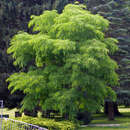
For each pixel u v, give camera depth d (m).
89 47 11.43
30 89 12.21
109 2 22.88
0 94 19.30
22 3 20.89
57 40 11.56
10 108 20.20
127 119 23.69
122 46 21.66
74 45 11.38
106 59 12.25
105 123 20.69
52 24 13.48
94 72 12.19
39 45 11.66
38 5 21.20
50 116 16.16
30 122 12.67
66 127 12.37
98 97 12.93
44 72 12.48
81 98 12.20
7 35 20.17
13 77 13.46
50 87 12.16
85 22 12.48
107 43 13.95
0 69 19.47
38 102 13.50
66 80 11.77
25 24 20.67
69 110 11.96
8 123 11.09
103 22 13.30
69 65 11.51
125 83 21.05
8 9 20.48
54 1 21.23
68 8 13.93
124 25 22.77
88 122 17.09
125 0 23.14
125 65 21.39
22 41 12.49
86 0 24.03
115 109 27.50
